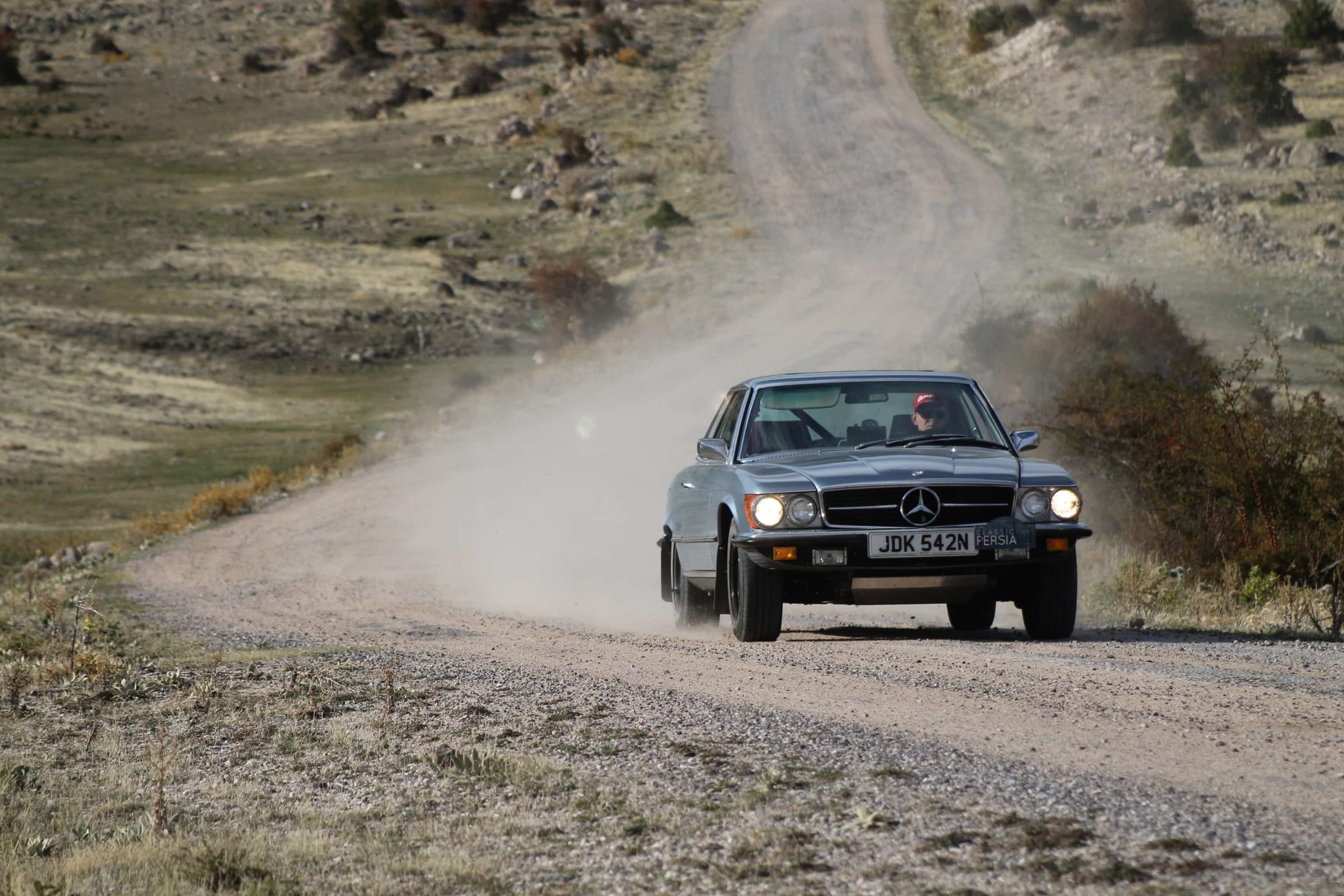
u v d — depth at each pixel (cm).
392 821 1922
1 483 17525
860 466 3328
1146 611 4328
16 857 1836
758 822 1739
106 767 2438
